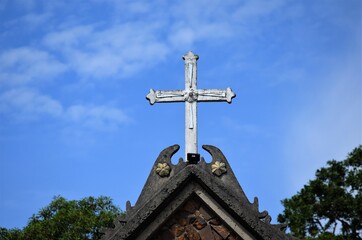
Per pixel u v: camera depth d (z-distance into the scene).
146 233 17.30
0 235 36.44
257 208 17.33
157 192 17.39
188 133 18.88
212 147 17.92
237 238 17.47
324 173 45.44
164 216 17.38
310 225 43.91
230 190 17.42
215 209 17.45
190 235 17.48
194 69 19.31
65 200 38.06
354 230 43.50
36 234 36.12
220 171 17.70
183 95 19.14
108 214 36.75
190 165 17.44
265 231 17.16
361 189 44.50
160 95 19.19
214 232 17.53
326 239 42.25
